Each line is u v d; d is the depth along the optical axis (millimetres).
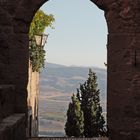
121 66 13195
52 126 144125
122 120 13102
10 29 13578
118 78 13219
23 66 13562
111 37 13359
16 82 13523
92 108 33094
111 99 13328
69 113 32438
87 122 32906
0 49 13547
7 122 10578
